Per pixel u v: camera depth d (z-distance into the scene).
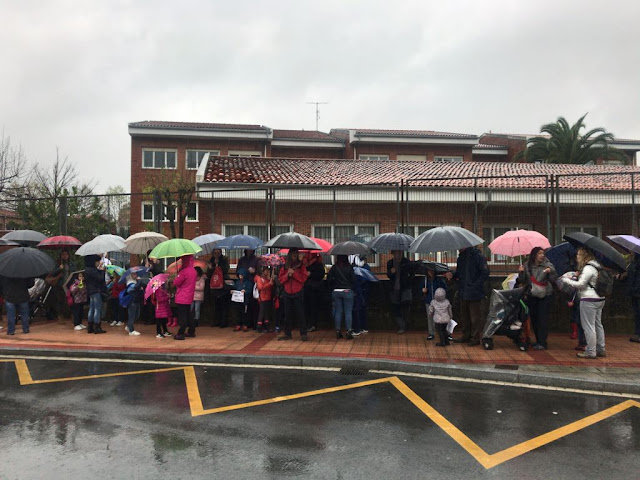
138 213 12.60
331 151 35.25
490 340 8.34
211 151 31.97
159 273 10.72
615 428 4.89
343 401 5.79
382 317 10.61
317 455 4.19
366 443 4.46
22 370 7.39
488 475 3.83
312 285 9.99
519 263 11.47
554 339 9.34
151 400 5.79
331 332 10.30
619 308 9.98
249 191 13.15
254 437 4.60
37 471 3.86
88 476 3.78
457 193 13.12
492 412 5.38
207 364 7.80
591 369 6.94
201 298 10.78
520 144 36.69
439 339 9.27
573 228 11.42
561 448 4.37
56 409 5.43
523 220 12.20
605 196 11.45
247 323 10.58
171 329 10.73
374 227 13.05
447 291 10.33
